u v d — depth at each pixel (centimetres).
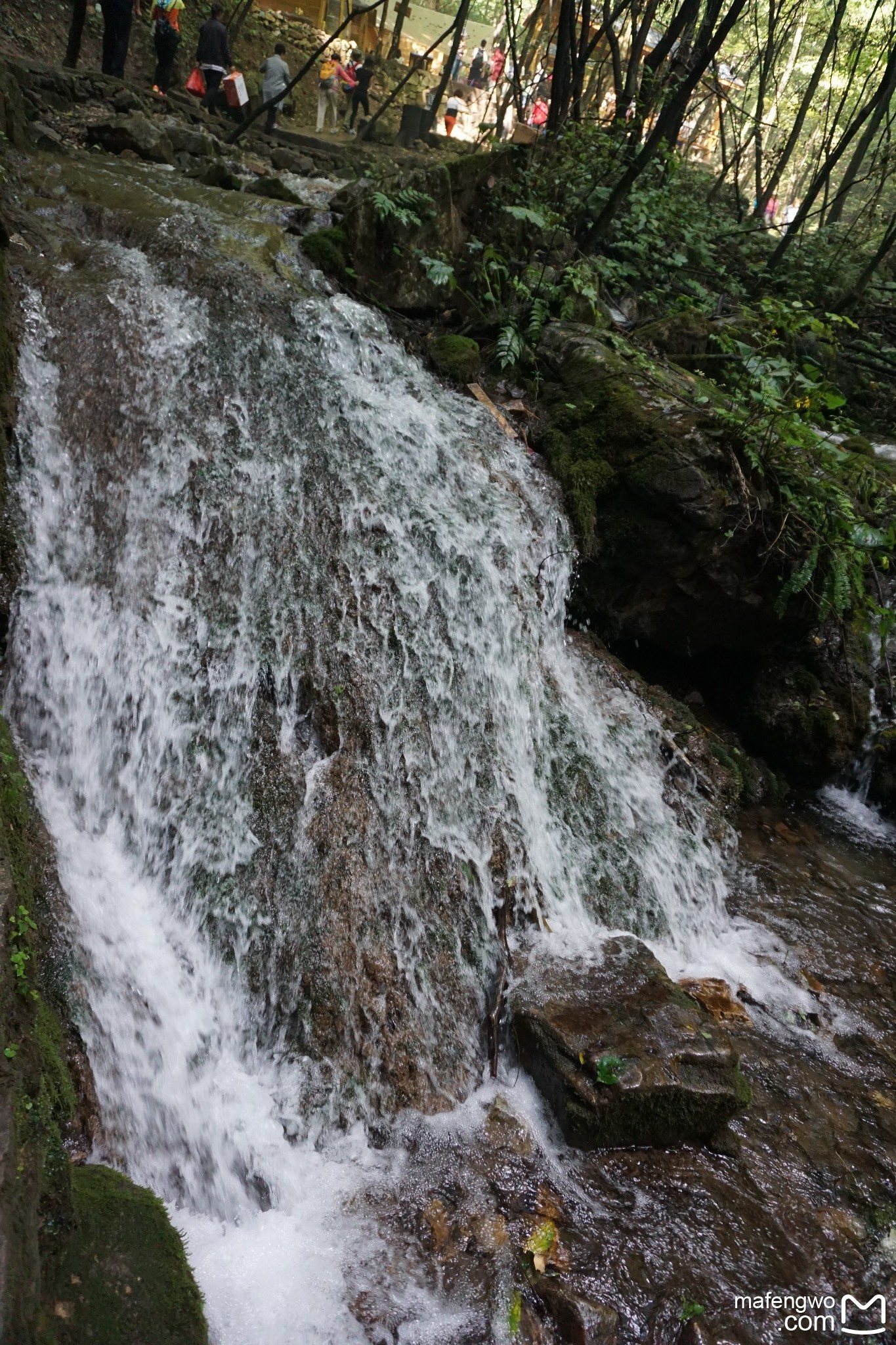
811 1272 275
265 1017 307
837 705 575
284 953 316
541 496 525
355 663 386
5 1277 163
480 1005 340
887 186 1652
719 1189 298
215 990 307
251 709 362
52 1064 230
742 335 743
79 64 1210
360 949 325
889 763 570
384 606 407
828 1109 339
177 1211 256
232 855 330
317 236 572
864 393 951
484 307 647
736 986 394
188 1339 189
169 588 369
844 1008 394
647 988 340
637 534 522
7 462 355
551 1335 244
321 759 362
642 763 483
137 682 346
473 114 1884
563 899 393
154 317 442
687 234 904
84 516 367
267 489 415
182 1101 276
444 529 451
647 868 430
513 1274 257
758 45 1531
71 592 347
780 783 566
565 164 734
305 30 1728
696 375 645
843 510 533
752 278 1022
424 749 385
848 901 471
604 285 754
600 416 543
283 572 395
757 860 489
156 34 1063
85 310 426
